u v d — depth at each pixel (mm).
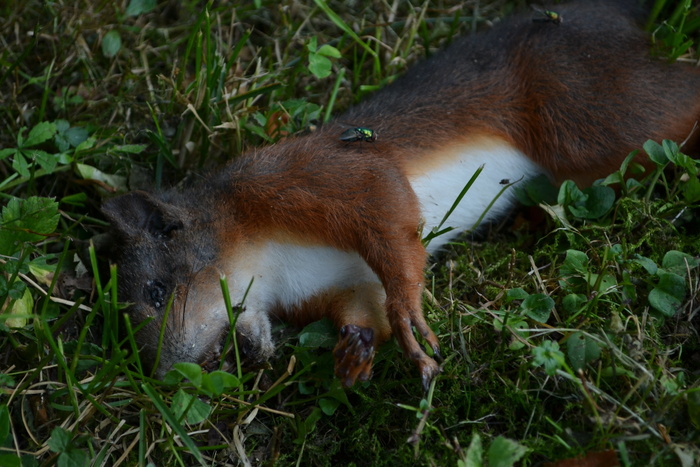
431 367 557
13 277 568
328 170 587
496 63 620
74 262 604
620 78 608
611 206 592
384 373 566
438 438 551
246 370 575
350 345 557
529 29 623
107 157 636
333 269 590
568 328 564
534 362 541
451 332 571
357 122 609
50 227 576
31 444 560
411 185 604
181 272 579
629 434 536
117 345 557
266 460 561
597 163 611
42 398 567
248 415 564
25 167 608
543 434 542
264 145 629
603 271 570
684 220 597
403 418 559
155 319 573
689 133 610
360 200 583
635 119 606
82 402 564
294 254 590
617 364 554
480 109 616
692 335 568
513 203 624
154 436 559
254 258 588
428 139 611
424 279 583
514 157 619
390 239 579
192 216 587
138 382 565
